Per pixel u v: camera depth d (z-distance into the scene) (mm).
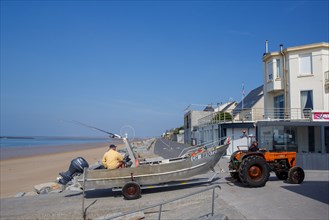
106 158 11172
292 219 7430
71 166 12031
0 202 11539
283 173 12727
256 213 7934
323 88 24266
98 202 10633
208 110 53875
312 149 17500
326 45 24422
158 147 51375
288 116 25203
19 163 37469
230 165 12711
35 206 10641
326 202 8953
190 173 11641
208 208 8688
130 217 9156
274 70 27094
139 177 10977
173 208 9727
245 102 41719
